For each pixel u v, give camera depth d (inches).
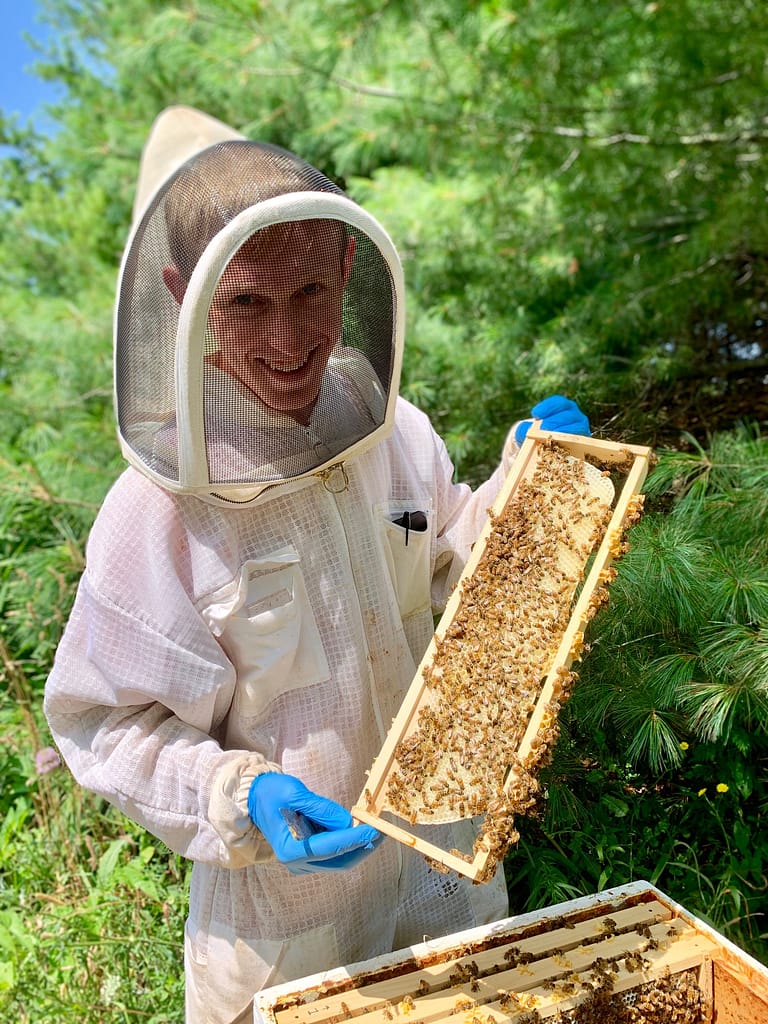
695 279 175.3
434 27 202.4
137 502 68.7
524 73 196.7
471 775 63.2
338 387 67.2
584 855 98.8
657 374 154.3
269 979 73.2
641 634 103.0
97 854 123.7
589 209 194.9
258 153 64.0
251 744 72.2
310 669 70.9
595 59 200.1
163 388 62.7
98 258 335.6
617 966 65.5
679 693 95.0
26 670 158.6
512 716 63.6
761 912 98.6
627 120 203.6
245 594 68.1
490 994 63.4
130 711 70.7
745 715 98.5
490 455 159.9
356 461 74.0
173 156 184.2
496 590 68.7
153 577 68.0
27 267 357.1
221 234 56.9
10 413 232.8
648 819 103.0
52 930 107.7
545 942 68.0
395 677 75.8
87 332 240.7
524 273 197.9
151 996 99.5
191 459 61.2
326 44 211.0
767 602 97.7
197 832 66.5
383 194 231.0
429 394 170.2
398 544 75.9
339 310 64.7
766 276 188.7
